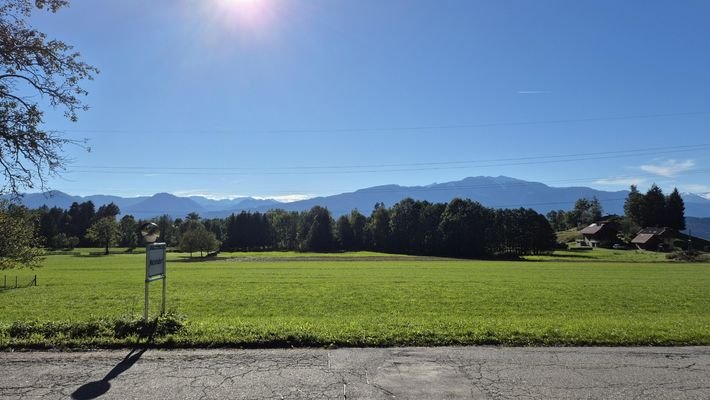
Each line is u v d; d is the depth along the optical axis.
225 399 6.15
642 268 66.69
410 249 134.00
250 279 46.72
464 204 128.50
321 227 144.12
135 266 73.38
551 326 11.30
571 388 6.62
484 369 7.48
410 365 7.67
